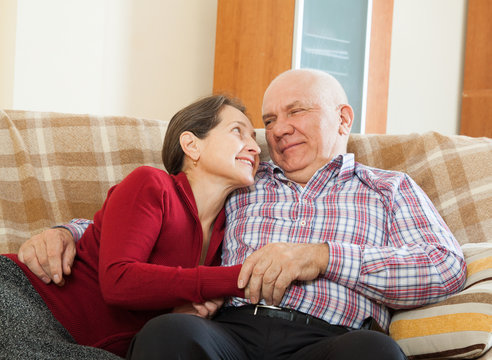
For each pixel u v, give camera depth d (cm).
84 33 419
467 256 156
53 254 144
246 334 139
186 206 157
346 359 110
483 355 125
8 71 397
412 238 153
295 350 136
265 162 177
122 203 146
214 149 161
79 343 142
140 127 200
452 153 192
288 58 434
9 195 184
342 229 156
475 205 182
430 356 133
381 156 200
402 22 477
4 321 127
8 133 190
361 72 437
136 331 145
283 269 136
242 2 457
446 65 471
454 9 471
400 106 477
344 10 439
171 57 492
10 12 397
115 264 138
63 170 190
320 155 179
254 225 162
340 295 145
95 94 425
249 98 449
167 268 136
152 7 486
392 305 146
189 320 118
